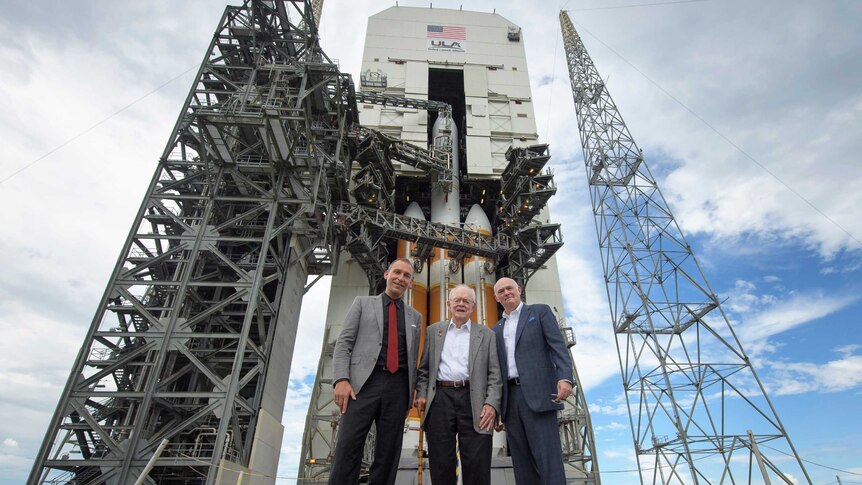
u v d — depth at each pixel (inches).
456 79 1998.0
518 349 264.1
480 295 1439.5
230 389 829.2
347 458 218.8
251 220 1167.6
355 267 1505.9
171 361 940.0
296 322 1176.8
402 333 254.1
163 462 772.6
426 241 1363.2
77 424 829.2
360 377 235.0
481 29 2071.9
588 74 1866.4
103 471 759.7
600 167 1621.6
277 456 1019.9
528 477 241.4
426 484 991.6
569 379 244.5
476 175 1656.0
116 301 1056.2
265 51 1237.1
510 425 254.7
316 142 1208.2
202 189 1173.1
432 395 254.1
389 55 1934.1
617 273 1413.6
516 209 1473.9
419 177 1654.8
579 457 1144.2
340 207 1251.2
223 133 1031.0
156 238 987.9
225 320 1082.7
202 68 1148.5
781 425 1064.8
